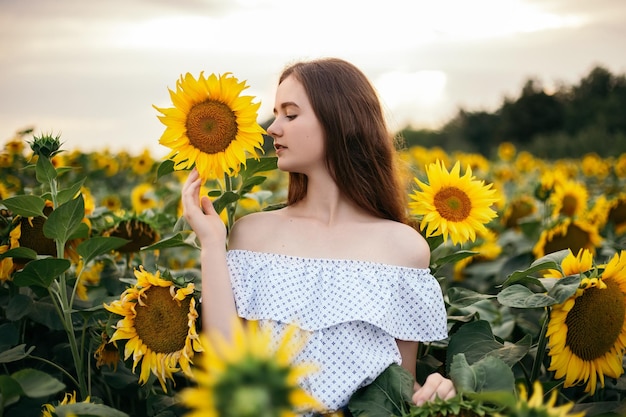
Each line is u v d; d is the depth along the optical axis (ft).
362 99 7.25
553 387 6.78
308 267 6.78
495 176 24.64
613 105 72.64
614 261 6.50
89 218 8.90
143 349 6.59
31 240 7.95
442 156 24.49
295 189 7.56
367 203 7.23
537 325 9.59
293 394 3.16
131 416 8.18
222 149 6.71
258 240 7.10
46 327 8.39
